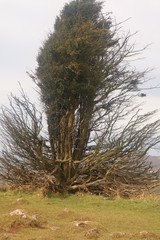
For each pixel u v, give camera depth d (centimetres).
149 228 1126
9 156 2162
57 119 2105
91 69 2128
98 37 2142
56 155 2123
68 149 2103
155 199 1806
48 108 2108
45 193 1927
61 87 2066
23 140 2044
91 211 1444
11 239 895
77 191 2089
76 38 2056
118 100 2239
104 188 2095
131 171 2150
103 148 2073
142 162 2189
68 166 2095
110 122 2100
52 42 2102
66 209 1337
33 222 1054
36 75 2175
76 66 2027
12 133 2058
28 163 2139
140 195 1970
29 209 1322
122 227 1124
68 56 2067
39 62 2184
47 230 1012
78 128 2156
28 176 2156
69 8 2242
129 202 1688
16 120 2059
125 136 2070
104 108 2212
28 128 2027
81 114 2155
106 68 2192
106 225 1139
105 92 2192
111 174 2092
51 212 1320
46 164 2089
